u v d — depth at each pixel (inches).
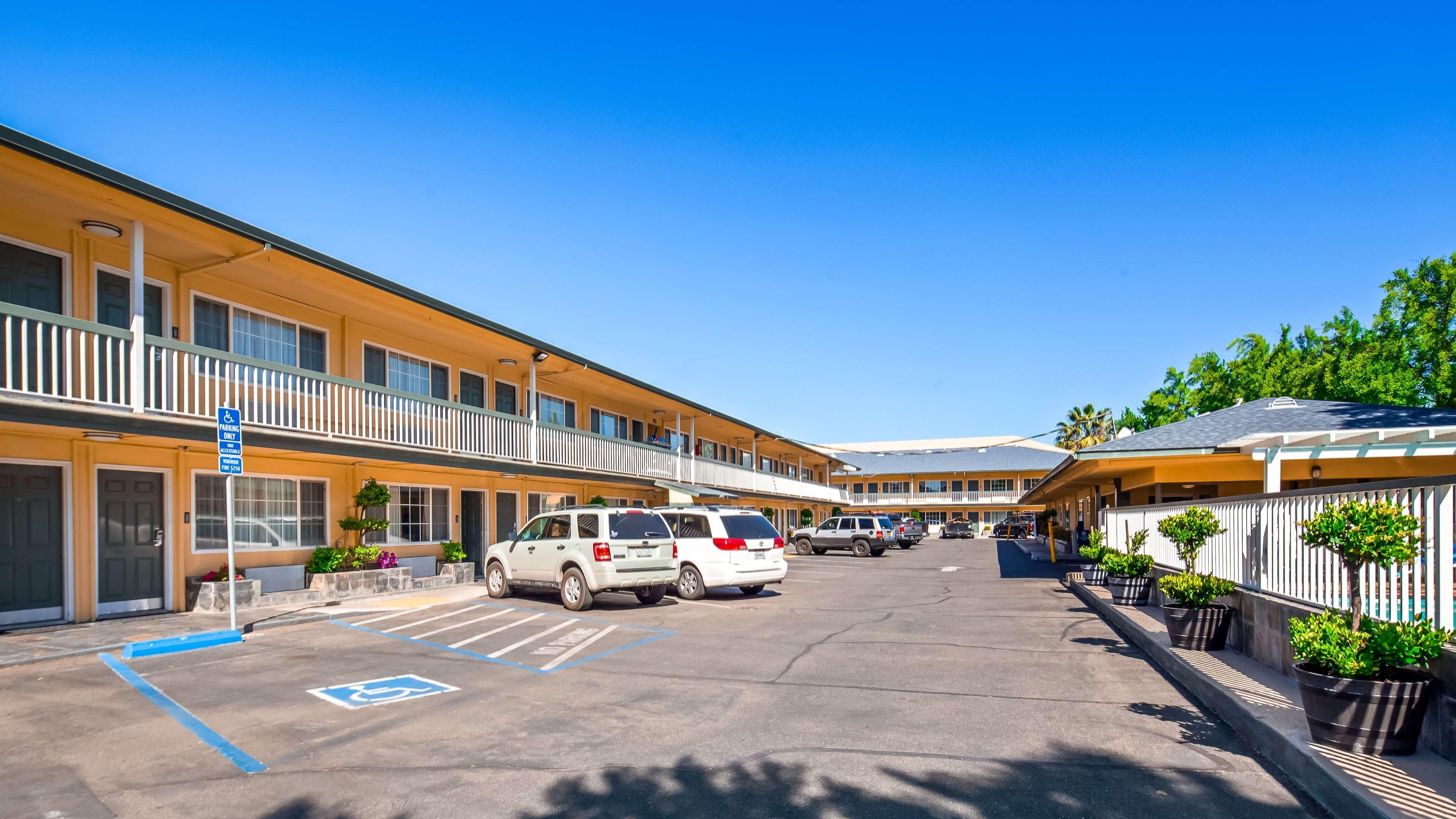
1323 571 310.0
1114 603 604.4
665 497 1197.1
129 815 208.7
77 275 521.0
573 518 639.8
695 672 386.3
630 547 623.2
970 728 288.2
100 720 297.1
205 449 576.7
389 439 721.6
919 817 207.5
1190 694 340.2
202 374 600.4
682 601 700.0
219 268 599.8
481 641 472.7
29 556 496.4
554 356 914.7
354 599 655.8
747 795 222.7
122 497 549.3
